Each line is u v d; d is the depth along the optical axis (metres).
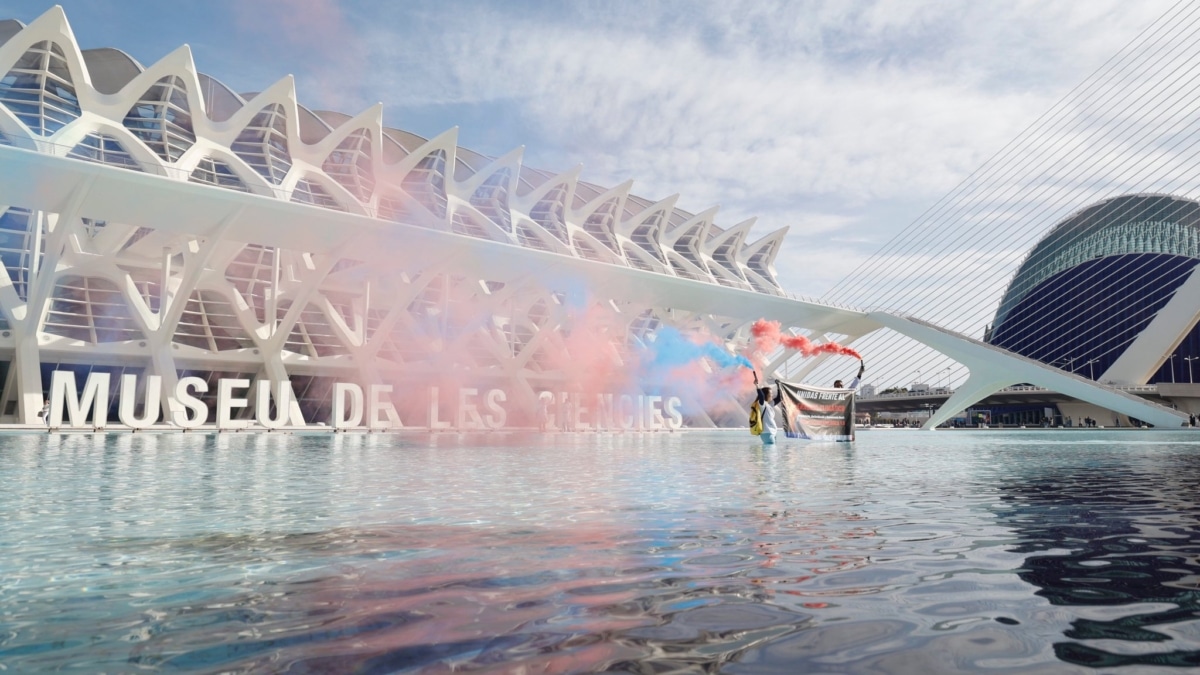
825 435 20.09
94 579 3.06
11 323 26.41
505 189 49.81
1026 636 2.20
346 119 53.97
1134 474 8.62
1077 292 81.00
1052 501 5.75
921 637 2.20
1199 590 2.78
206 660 2.02
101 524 4.61
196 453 13.27
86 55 40.66
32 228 28.59
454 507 5.46
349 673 1.90
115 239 30.95
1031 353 85.75
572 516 4.95
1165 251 73.75
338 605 2.63
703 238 59.28
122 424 25.38
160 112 35.00
